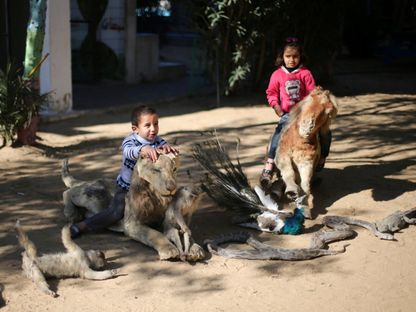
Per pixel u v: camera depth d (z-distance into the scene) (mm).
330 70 14430
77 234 4922
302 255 4562
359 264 4512
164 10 20188
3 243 4797
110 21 14500
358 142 8578
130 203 4789
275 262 4539
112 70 14820
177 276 4273
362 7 21062
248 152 7973
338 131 9320
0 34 11234
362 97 12766
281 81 6094
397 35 18891
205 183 5852
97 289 4055
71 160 7594
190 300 3930
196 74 14719
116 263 4457
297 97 6051
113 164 7383
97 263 4281
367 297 4004
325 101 5359
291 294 4035
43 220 5348
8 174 6891
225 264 4488
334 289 4113
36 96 7992
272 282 4203
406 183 6547
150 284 4141
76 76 15023
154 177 4531
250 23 11922
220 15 11516
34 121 8094
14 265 4379
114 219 4938
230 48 12516
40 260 4129
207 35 12352
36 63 7965
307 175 5535
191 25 12758
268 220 5102
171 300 3924
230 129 9570
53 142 8703
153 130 4812
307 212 5457
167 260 4512
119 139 8953
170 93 13375
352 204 5883
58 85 10477
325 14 13234
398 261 4570
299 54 6047
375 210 5715
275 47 13125
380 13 21531
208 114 11039
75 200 5191
